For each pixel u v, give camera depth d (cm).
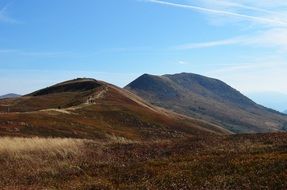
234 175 2016
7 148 3006
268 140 3098
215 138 3597
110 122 10856
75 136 7744
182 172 2150
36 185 2202
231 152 2634
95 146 3412
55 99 15925
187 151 2920
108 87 16600
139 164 2491
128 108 12706
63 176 2383
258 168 2080
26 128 7400
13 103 15462
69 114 10088
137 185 2006
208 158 2436
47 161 2753
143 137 9925
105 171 2419
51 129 7800
